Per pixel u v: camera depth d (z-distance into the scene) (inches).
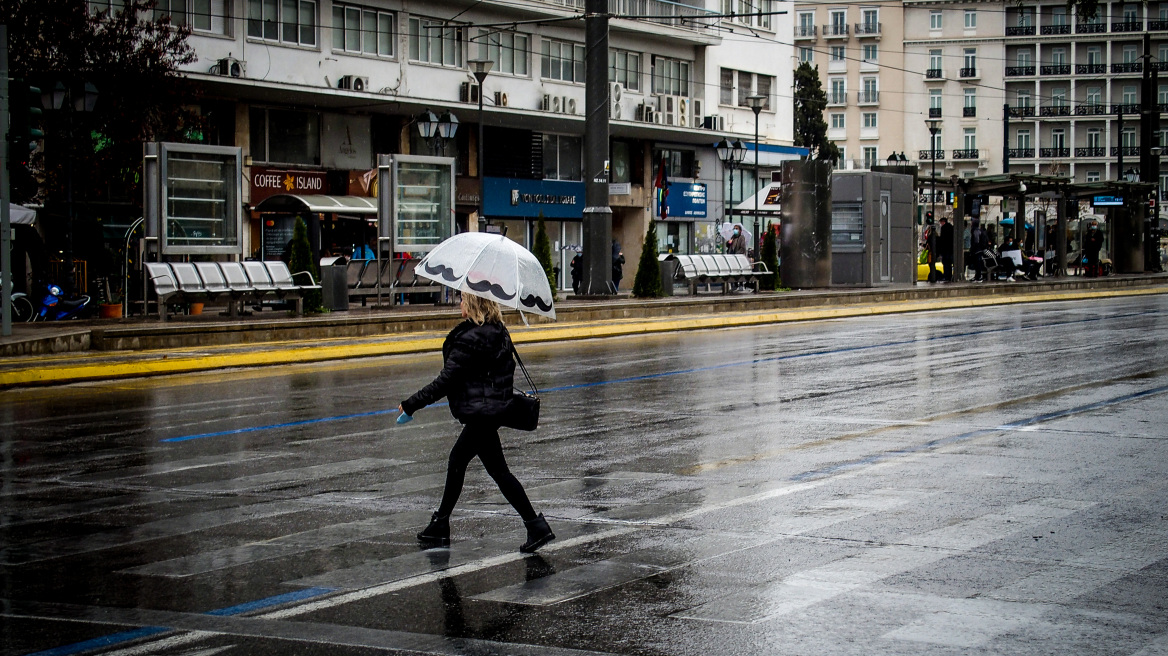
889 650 201.8
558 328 913.5
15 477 368.5
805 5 3826.3
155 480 363.3
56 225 1195.9
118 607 232.5
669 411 504.4
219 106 1387.8
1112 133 3742.6
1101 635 209.0
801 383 598.9
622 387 589.0
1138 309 1151.0
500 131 1728.6
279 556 272.1
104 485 355.9
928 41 3759.8
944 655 199.2
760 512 311.3
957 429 445.7
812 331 945.5
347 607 230.7
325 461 394.6
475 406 272.2
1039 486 340.8
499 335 277.3
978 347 773.3
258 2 1400.1
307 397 558.9
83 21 1093.1
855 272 1396.4
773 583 244.2
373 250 1300.4
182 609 230.7
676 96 1979.6
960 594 235.1
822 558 263.7
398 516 313.0
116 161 1125.1
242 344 781.3
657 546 276.4
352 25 1504.7
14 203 962.7
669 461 388.5
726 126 2117.4
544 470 375.9
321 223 1251.2
